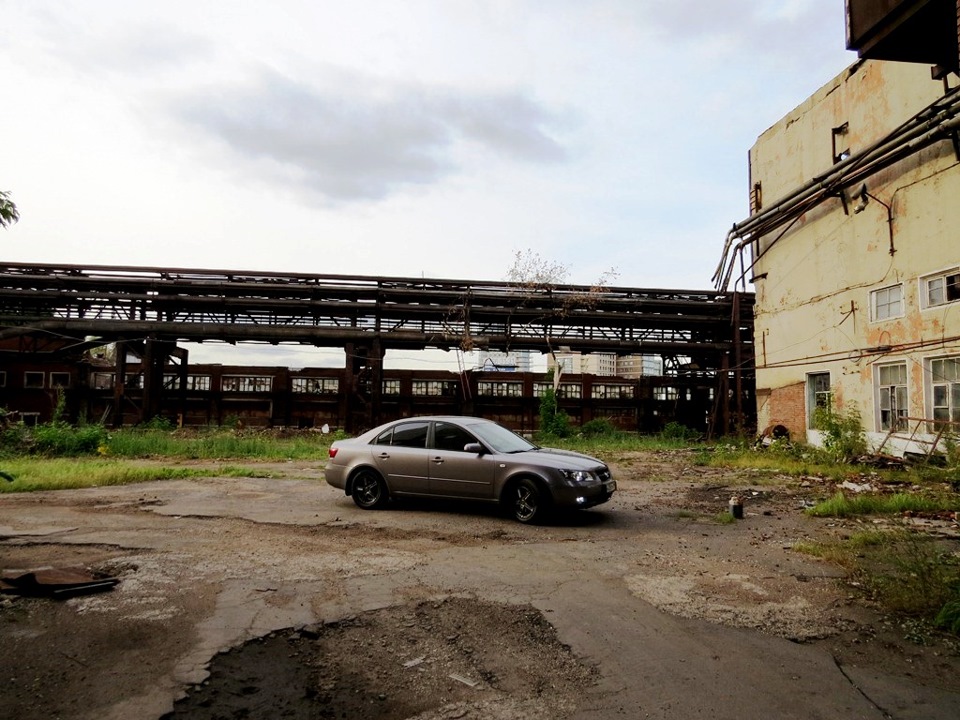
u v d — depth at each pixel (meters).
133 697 3.37
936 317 14.38
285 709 3.29
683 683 3.57
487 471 8.55
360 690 3.50
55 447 19.69
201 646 4.05
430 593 5.18
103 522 8.45
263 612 4.70
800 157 19.77
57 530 7.86
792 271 19.81
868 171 16.11
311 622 4.50
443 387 36.59
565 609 4.80
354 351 29.67
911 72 15.36
